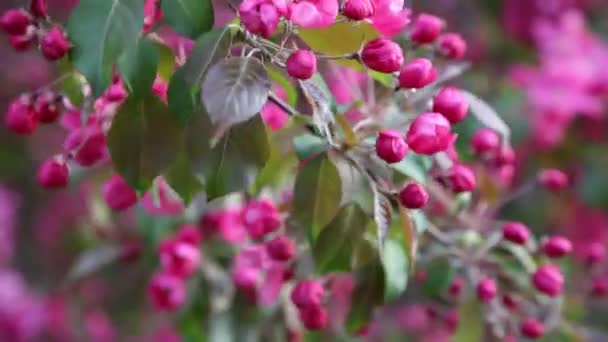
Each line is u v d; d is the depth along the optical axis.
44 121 0.97
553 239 1.07
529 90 1.38
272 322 1.13
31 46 0.96
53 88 0.97
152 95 0.93
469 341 1.07
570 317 1.19
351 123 1.00
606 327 1.42
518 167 1.41
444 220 1.09
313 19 0.91
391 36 1.00
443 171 0.99
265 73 0.89
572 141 1.39
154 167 0.94
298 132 1.01
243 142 0.93
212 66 0.91
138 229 1.20
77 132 0.98
